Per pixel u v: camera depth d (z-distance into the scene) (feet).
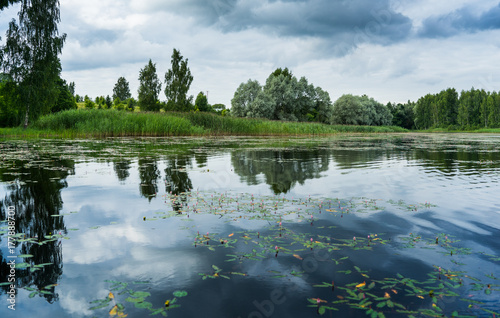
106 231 11.18
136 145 51.93
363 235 10.86
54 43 85.92
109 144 53.31
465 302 6.71
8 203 15.08
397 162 32.12
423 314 6.26
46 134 75.41
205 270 8.20
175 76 153.28
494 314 6.25
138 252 9.34
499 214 13.35
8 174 23.25
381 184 20.29
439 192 17.92
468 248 9.65
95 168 26.48
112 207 14.44
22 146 48.08
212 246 9.83
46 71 85.51
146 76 167.43
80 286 7.39
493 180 21.72
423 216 13.10
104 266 8.43
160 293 7.07
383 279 7.74
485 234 10.90
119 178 21.93
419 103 313.12
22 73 81.87
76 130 74.59
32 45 84.02
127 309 6.43
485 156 38.70
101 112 82.43
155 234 10.90
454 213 13.51
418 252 9.37
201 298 6.86
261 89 225.56
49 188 18.52
